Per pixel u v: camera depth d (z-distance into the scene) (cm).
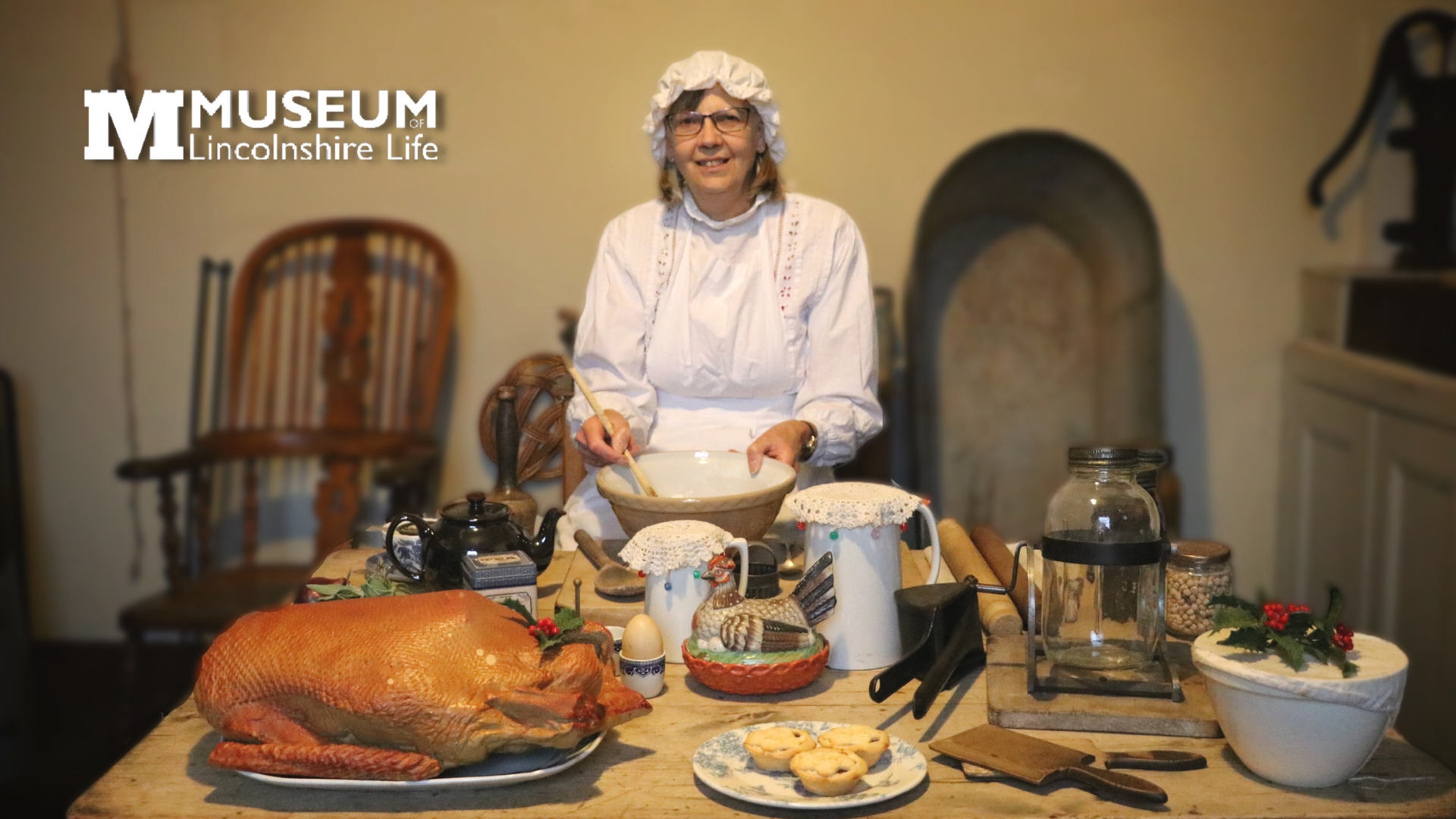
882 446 356
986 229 388
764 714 134
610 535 217
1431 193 376
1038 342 390
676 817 113
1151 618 138
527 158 387
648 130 209
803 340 220
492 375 396
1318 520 373
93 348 397
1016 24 377
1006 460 394
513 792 118
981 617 155
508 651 121
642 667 137
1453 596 293
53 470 402
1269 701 114
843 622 146
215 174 389
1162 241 389
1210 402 396
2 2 382
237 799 118
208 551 368
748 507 161
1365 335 354
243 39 384
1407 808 113
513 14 381
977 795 116
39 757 352
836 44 378
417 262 386
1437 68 376
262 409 394
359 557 184
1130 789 113
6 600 362
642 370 223
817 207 219
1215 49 379
